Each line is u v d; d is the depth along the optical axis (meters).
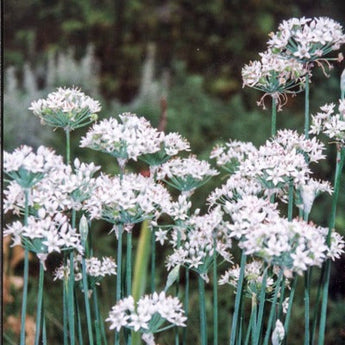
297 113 1.58
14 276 1.07
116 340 0.57
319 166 1.33
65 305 0.62
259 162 0.61
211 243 0.64
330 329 1.04
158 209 0.65
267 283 0.62
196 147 1.49
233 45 1.86
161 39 1.87
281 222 0.56
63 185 0.59
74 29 1.77
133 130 0.62
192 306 1.08
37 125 1.34
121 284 0.64
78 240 0.58
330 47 0.64
